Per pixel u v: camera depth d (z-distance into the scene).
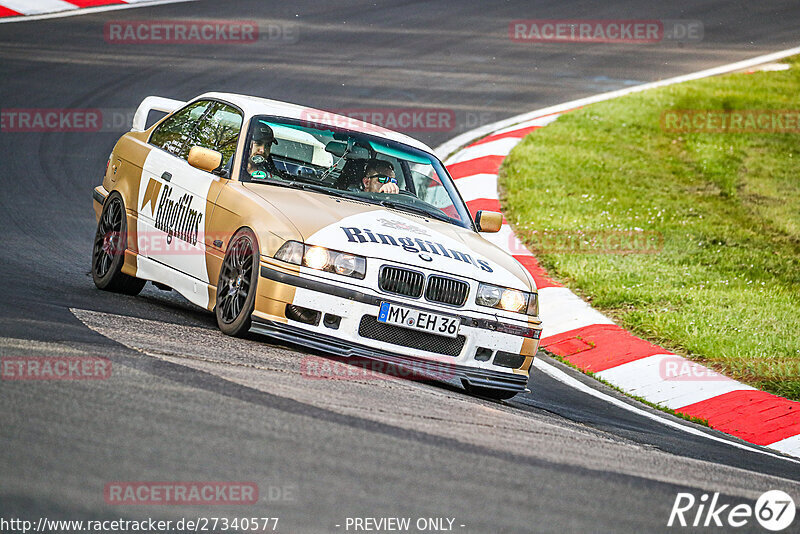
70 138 47.50
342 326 20.92
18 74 56.72
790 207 50.41
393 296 21.11
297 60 68.75
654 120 62.97
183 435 13.20
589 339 32.19
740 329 32.91
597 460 16.64
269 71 64.81
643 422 24.22
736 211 49.16
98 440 12.53
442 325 21.42
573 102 66.56
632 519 13.38
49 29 69.00
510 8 92.19
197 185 24.36
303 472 12.56
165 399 14.80
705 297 36.19
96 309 22.59
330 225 21.78
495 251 24.17
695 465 18.42
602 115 62.94
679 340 32.09
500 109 63.06
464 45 78.88
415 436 15.38
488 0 94.81
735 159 57.38
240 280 21.78
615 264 39.69
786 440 25.22
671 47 83.44
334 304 20.81
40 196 38.69
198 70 62.94
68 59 61.53
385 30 80.88
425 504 12.23
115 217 27.36
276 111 25.88
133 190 27.02
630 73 75.06
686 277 38.59
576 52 80.00
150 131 28.56
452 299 21.72
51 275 27.42
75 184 41.25
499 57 76.38
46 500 10.61
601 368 30.03
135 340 19.03
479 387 22.95
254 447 13.17
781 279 39.81
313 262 20.92
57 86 55.53
